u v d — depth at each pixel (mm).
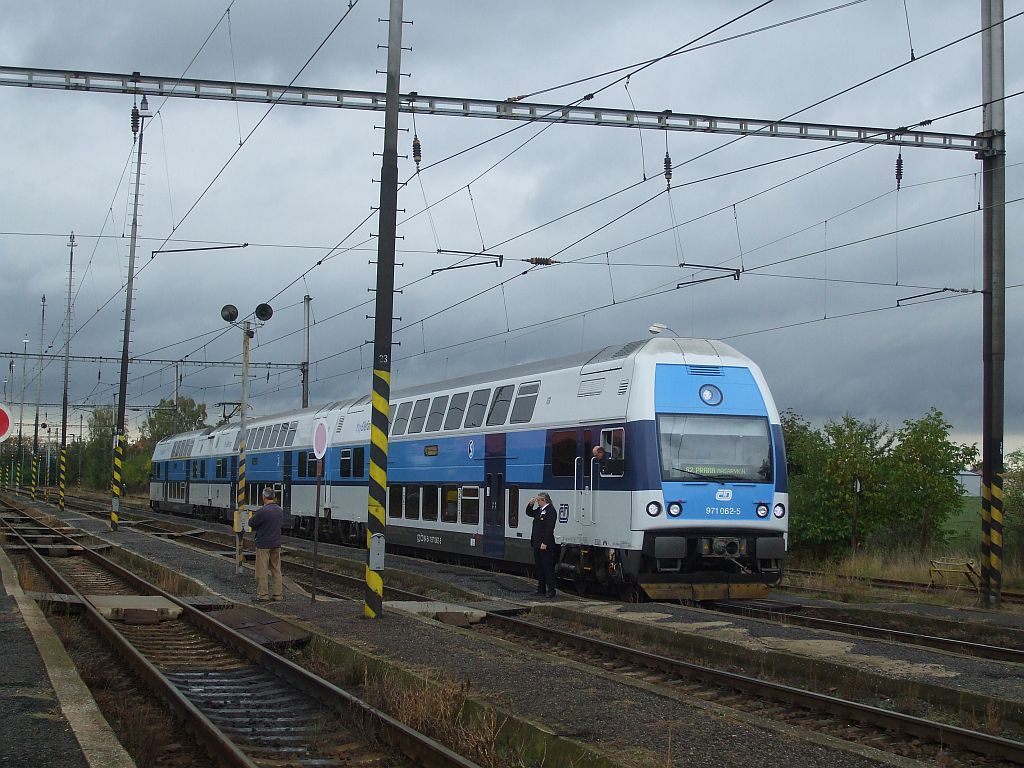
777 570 17953
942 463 28125
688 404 17531
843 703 9516
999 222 18953
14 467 105562
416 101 17766
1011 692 9758
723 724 8406
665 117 18281
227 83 17656
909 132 18781
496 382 22703
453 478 23844
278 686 11117
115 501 36812
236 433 45031
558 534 19297
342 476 31906
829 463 28891
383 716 8711
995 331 18781
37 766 7066
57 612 16484
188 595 18719
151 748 8297
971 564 20703
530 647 13711
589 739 7922
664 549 16859
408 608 16312
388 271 15148
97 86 17438
